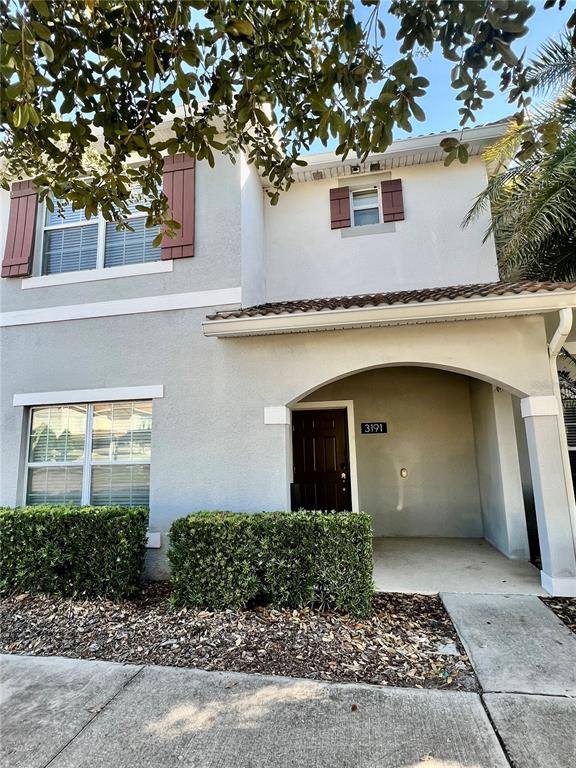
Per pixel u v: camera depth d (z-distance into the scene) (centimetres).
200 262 786
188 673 421
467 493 970
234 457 715
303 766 301
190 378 752
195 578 571
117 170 447
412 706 364
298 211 1009
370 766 300
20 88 290
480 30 300
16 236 864
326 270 975
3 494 792
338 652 455
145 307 790
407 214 964
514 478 805
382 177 990
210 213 798
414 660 441
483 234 930
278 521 568
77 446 798
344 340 705
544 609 559
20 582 631
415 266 944
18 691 396
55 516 632
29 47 289
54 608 584
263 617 536
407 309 638
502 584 659
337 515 579
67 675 422
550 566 612
